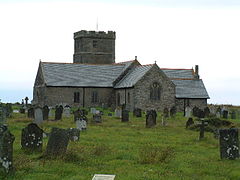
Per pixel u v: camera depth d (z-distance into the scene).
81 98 71.88
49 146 17.33
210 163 17.52
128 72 75.38
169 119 44.97
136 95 65.69
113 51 91.00
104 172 15.23
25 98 60.66
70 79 72.38
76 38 91.75
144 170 15.79
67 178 14.18
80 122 29.12
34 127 18.62
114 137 26.12
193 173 15.75
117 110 47.56
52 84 70.31
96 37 89.75
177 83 72.81
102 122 37.91
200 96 70.56
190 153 20.52
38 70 75.75
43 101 71.31
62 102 70.88
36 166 15.62
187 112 52.03
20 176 14.12
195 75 75.12
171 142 24.73
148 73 66.44
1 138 14.41
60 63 75.56
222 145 18.42
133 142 24.19
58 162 16.39
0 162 14.27
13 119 36.12
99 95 72.94
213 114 50.78
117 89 72.44
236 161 17.86
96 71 75.50
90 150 19.75
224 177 15.10
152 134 28.91
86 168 15.84
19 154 17.84
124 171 15.44
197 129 31.97
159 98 67.00
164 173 15.30
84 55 89.62
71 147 20.06
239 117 52.31
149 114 34.50
